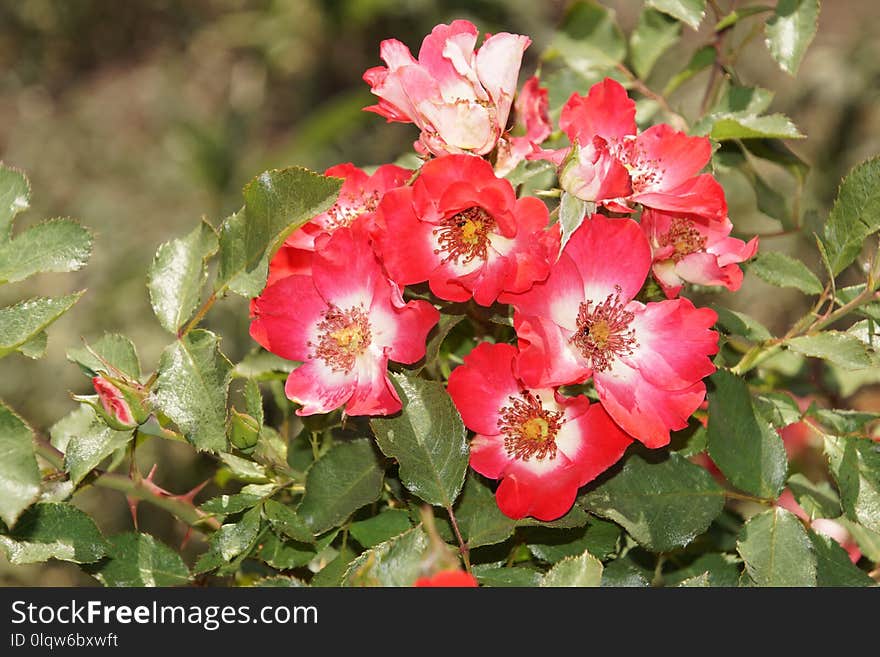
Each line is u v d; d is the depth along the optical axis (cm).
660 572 77
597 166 70
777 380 87
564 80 87
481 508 72
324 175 71
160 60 217
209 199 173
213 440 70
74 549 71
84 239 72
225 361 71
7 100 216
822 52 149
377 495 72
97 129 203
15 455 68
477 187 69
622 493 72
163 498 75
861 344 75
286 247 74
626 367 71
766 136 80
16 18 221
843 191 76
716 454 72
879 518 73
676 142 74
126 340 75
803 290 78
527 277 70
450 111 71
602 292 71
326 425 75
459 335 76
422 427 71
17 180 72
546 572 72
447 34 73
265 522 73
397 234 70
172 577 73
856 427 76
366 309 72
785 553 72
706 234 74
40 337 71
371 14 180
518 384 71
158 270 73
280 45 194
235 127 184
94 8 221
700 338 71
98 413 71
